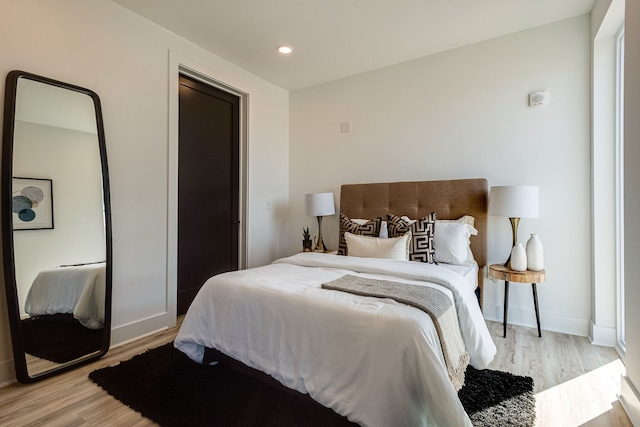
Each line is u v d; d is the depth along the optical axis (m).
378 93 3.46
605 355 2.14
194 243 3.09
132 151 2.44
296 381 1.44
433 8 2.39
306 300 1.53
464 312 1.74
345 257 2.44
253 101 3.61
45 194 1.94
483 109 2.88
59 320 1.98
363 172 3.56
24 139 1.86
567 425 1.46
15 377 1.84
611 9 2.02
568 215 2.56
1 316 1.80
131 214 2.44
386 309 1.38
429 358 1.19
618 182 2.28
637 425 1.39
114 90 2.32
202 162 3.17
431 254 2.53
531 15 2.49
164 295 2.69
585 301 2.51
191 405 1.61
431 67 3.13
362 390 1.26
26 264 1.85
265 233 3.83
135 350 2.27
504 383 1.76
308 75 3.63
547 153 2.63
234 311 1.75
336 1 2.31
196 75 3.02
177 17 2.51
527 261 2.46
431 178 3.14
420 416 1.20
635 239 1.43
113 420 1.51
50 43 1.99
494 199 2.54
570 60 2.54
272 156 3.91
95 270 2.17
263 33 2.73
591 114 2.43
